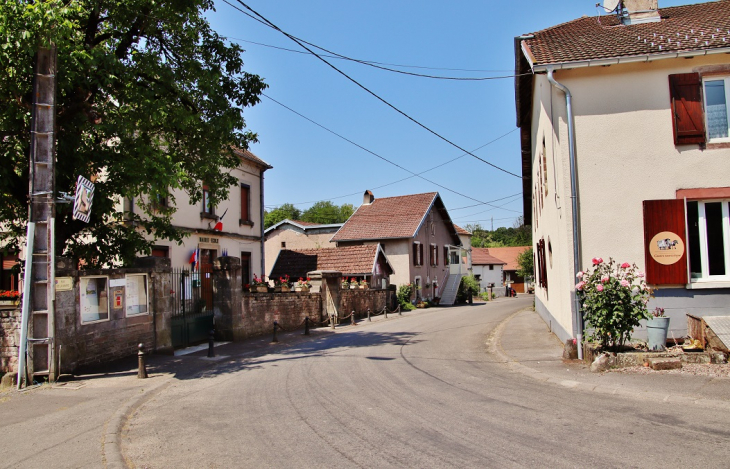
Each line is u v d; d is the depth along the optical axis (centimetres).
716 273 1048
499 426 580
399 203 4119
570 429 561
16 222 1224
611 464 452
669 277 1028
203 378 987
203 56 1307
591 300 935
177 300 1412
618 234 1059
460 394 757
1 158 1000
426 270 4028
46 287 930
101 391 859
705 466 442
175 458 519
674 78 1056
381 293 2953
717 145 1044
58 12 871
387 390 798
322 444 540
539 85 1400
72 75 952
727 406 638
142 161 1063
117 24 1168
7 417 705
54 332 935
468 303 4334
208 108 1231
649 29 1277
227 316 1533
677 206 1033
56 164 1034
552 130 1179
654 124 1064
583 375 857
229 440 571
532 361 1032
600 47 1140
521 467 452
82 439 598
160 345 1256
